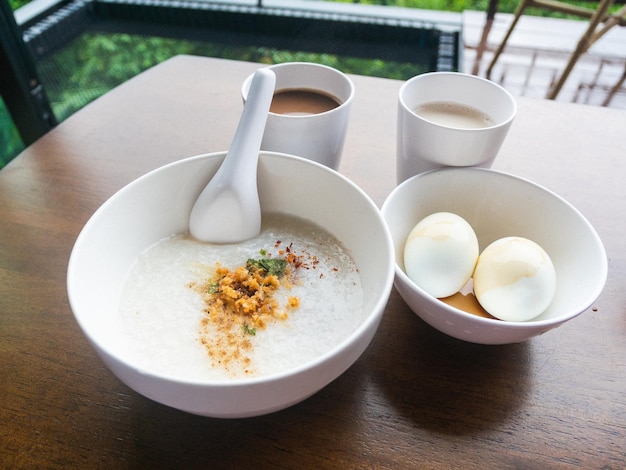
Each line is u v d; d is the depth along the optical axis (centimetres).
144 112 43
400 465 21
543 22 101
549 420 23
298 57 90
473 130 29
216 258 27
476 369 25
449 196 30
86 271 23
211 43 93
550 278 24
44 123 78
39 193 35
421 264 26
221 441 22
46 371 24
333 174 27
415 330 27
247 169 27
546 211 28
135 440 22
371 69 88
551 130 42
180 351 22
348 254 27
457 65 82
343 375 24
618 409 23
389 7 92
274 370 22
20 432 22
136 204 26
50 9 90
